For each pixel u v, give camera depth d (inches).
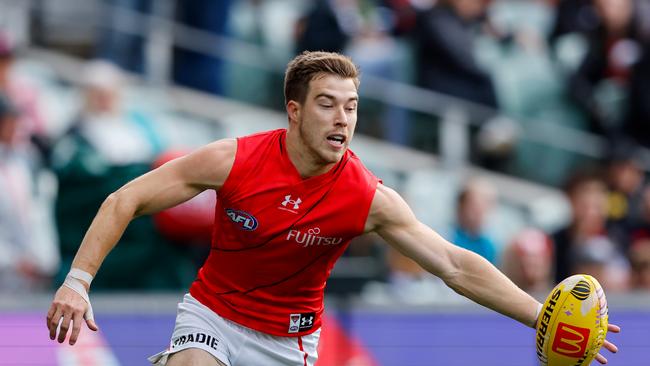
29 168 1149.7
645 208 1294.3
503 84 1382.9
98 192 922.1
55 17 1334.9
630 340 934.4
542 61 1407.5
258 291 605.9
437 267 595.5
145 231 898.7
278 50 1357.0
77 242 922.7
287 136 584.4
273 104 1352.1
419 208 1285.7
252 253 592.4
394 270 1037.8
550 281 1173.1
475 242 1144.2
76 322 546.3
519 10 1437.0
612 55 1424.7
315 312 626.2
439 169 1325.0
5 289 1087.6
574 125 1400.1
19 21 1333.7
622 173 1305.4
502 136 1344.7
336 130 567.2
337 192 583.5
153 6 1327.5
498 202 1339.8
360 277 1013.8
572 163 1385.3
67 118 1267.2
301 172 580.4
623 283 1215.6
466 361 909.2
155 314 874.8
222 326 608.1
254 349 614.5
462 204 1148.5
